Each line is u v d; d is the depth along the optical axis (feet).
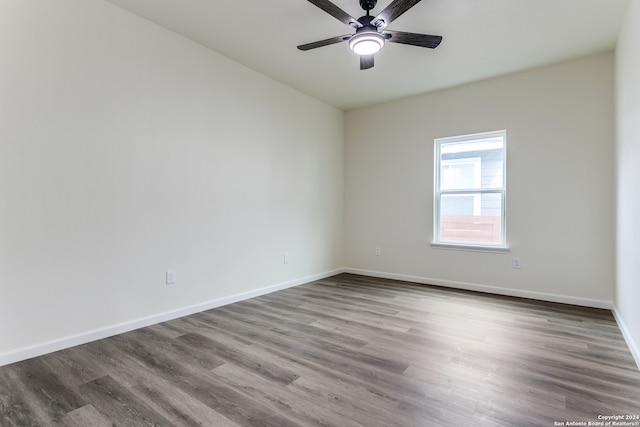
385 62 11.62
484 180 13.62
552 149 11.94
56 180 7.66
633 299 7.74
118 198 8.75
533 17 8.91
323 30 9.73
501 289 13.00
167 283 9.86
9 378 6.46
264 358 7.40
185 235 10.31
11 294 7.06
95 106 8.29
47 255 7.55
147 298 9.40
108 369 6.86
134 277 9.11
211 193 11.04
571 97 11.58
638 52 7.22
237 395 5.92
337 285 14.51
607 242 11.10
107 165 8.53
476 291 13.43
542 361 7.22
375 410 5.48
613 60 10.84
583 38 10.04
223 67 11.34
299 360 7.30
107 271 8.56
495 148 13.38
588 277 11.42
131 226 9.03
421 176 14.94
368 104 16.25
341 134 17.21
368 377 6.56
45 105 7.48
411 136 15.19
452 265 14.17
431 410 5.47
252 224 12.47
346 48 10.73
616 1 8.20
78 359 7.29
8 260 7.02
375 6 8.38
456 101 13.93
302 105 14.73
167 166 9.82
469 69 12.19
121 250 8.83
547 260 12.11
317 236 15.70
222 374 6.68
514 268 12.75
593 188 11.29
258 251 12.72
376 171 16.30
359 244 16.98
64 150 7.78
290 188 14.19
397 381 6.40
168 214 9.86
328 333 8.89
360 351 7.77
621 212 9.46
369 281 15.31
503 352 7.68
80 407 5.55
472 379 6.47
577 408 5.51
